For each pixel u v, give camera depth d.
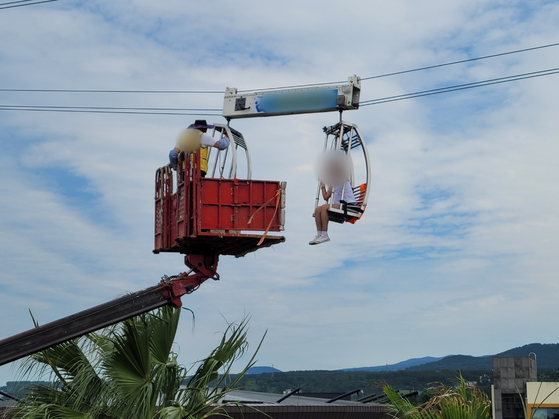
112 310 14.02
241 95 16.53
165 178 16.06
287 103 16.14
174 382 13.62
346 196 15.27
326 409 23.86
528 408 35.06
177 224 15.02
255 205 14.70
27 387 13.34
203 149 14.77
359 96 15.93
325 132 15.91
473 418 10.45
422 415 10.95
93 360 13.54
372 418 24.91
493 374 36.38
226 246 15.40
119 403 12.98
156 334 13.76
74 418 12.66
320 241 15.35
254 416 22.56
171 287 14.63
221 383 13.69
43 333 13.36
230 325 13.98
